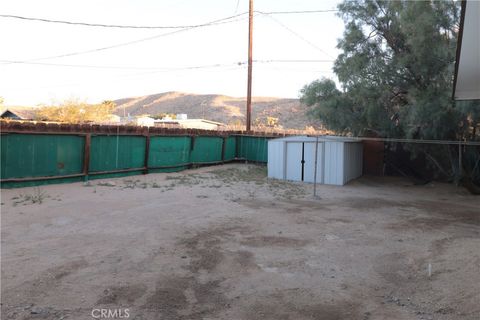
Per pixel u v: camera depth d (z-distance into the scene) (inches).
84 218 294.2
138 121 1674.5
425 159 674.8
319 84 676.7
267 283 181.9
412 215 358.3
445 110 514.6
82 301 155.3
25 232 250.8
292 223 306.3
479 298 162.4
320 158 590.9
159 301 158.2
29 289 164.2
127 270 191.3
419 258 223.3
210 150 768.3
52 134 445.4
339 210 370.9
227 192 449.4
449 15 511.5
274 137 810.8
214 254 221.6
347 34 626.5
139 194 409.4
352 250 238.5
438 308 158.2
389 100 623.2
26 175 422.0
